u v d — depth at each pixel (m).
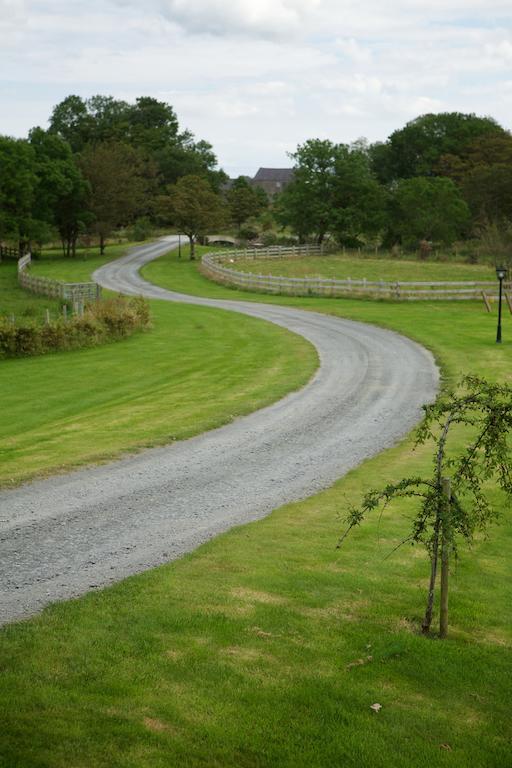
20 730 5.24
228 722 5.45
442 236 70.12
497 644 6.76
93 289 42.84
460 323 32.38
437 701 5.83
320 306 40.53
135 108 151.50
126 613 7.09
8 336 27.11
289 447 14.60
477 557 8.98
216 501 11.16
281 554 8.84
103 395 20.17
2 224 71.31
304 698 5.76
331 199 74.38
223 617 7.04
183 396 19.78
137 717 5.46
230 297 47.34
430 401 18.61
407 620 7.19
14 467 13.00
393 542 9.37
